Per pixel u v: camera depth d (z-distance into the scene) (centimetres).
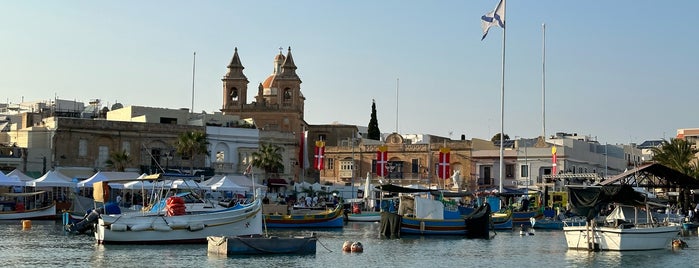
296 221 8150
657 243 5959
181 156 11238
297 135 13550
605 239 5894
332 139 15325
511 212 8631
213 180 9419
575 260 5394
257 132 11881
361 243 6325
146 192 9538
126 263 4844
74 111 13475
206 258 5072
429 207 7438
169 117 11938
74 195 8850
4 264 4791
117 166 10688
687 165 11338
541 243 6725
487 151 13025
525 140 13825
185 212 5903
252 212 5931
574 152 13075
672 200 10694
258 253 5262
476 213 7375
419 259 5419
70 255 5194
